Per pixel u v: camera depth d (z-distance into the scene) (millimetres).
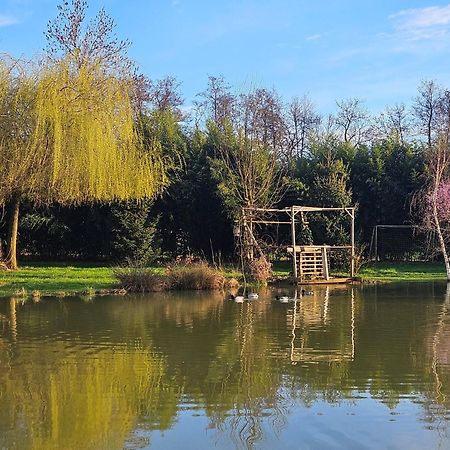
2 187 18031
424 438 5184
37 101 17062
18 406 6098
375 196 25844
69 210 26047
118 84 18891
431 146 25922
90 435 5281
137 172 19922
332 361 7980
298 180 25609
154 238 24969
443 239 22344
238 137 26188
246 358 8195
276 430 5402
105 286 17312
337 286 18750
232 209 24297
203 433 5340
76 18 25359
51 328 10664
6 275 20047
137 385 6863
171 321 11492
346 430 5391
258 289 17891
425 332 10164
